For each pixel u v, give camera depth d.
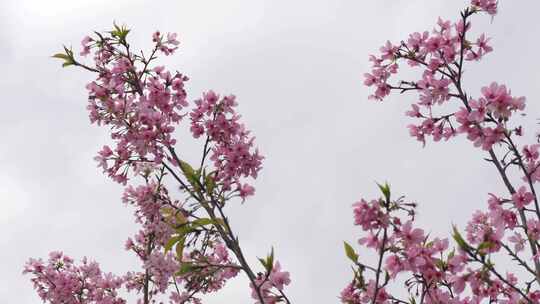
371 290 4.64
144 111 6.04
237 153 6.20
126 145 6.31
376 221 4.20
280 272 4.74
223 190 5.86
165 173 6.09
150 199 6.71
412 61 6.44
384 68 6.44
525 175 5.50
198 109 6.48
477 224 5.62
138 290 9.05
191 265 5.12
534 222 5.22
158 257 7.68
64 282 8.59
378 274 4.24
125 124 6.13
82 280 8.88
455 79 5.92
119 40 6.46
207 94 6.53
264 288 4.72
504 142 5.39
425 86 6.10
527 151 5.60
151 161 5.98
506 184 5.37
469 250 4.35
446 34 6.13
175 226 5.31
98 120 6.27
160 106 6.34
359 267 4.42
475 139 5.46
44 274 8.70
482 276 4.57
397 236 4.33
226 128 6.36
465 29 5.92
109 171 6.34
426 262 4.44
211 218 5.24
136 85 6.40
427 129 6.20
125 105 6.17
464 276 4.64
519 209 5.29
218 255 6.19
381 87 6.43
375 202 4.15
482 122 5.39
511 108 5.26
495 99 5.23
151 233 8.24
